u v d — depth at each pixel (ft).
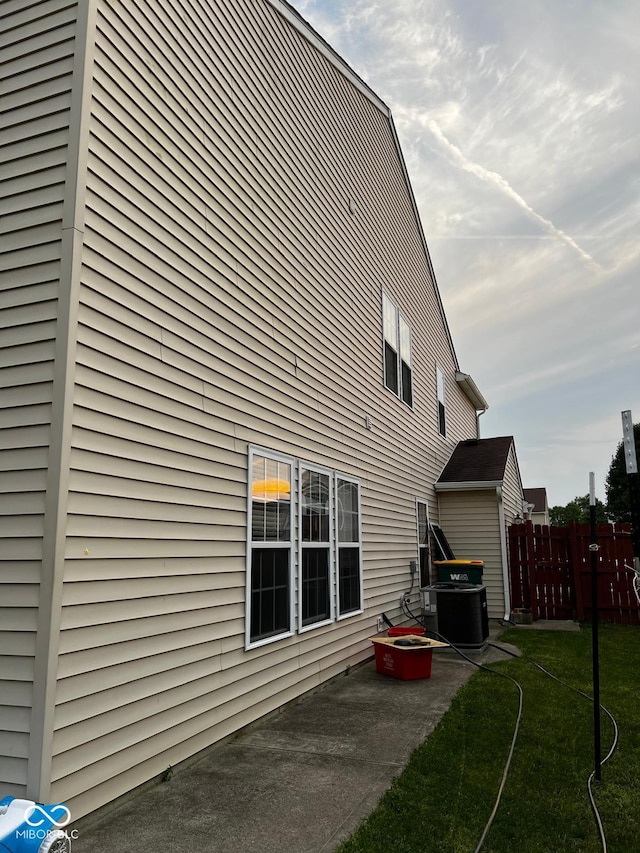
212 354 14.43
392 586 29.32
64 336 9.65
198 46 14.69
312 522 20.34
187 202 13.69
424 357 40.45
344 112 27.09
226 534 14.64
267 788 11.17
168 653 11.98
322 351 22.29
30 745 8.63
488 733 14.67
